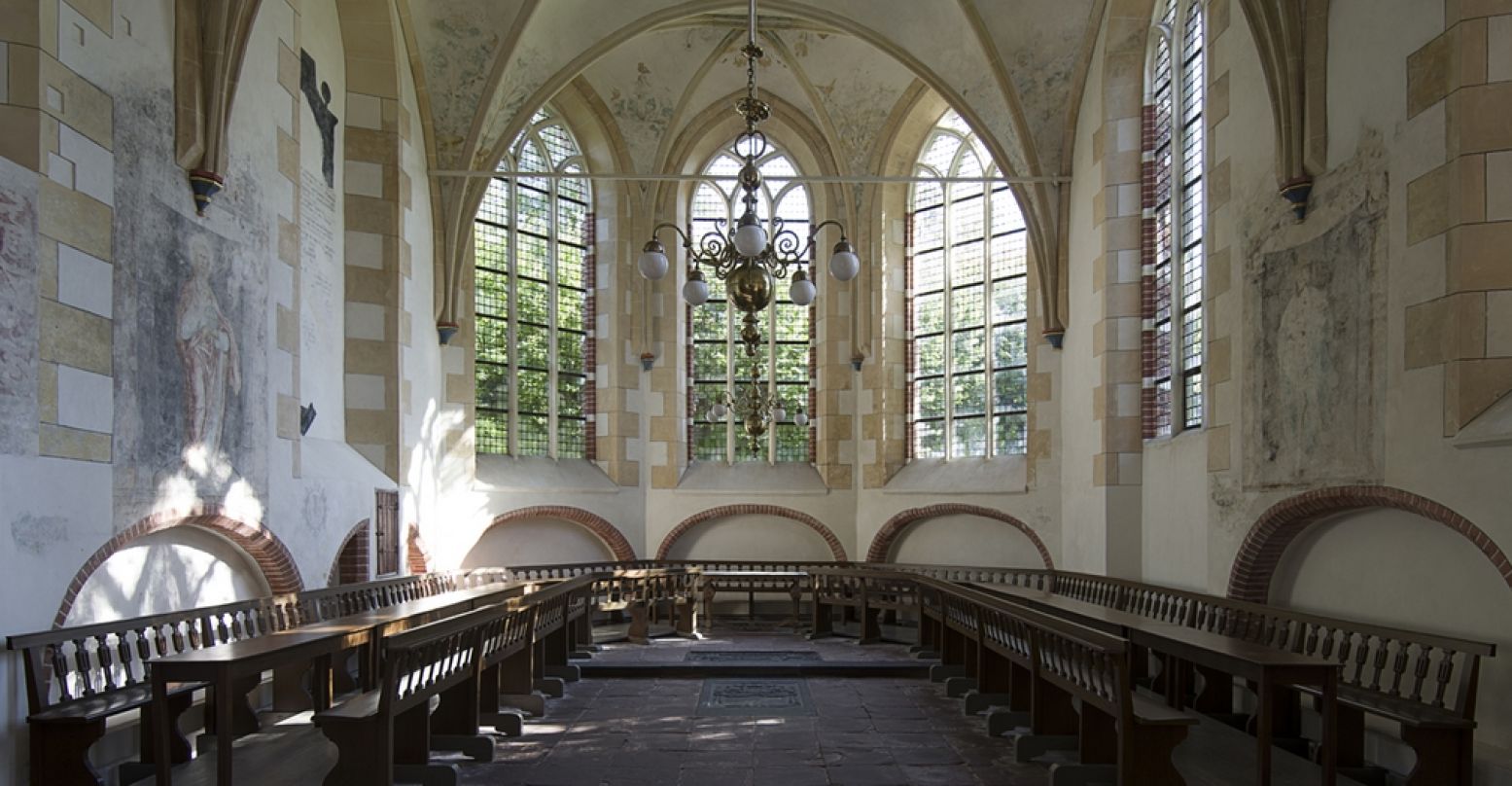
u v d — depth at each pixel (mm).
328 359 12102
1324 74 8609
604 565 16750
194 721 8195
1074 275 14586
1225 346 10250
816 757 7574
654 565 17016
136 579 8172
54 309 6926
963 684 9945
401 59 13406
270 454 9977
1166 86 12625
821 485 18062
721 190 18656
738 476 18203
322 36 12086
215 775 6750
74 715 6172
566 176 14359
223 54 8727
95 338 7348
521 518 16672
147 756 7016
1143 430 12883
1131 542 12953
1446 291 7129
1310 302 8742
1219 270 10414
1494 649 6199
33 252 6730
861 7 14812
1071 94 14320
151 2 8141
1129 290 13023
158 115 8195
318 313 11797
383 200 13008
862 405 17984
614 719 8883
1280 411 9180
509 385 16844
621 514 17562
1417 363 7418
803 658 12062
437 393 14953
